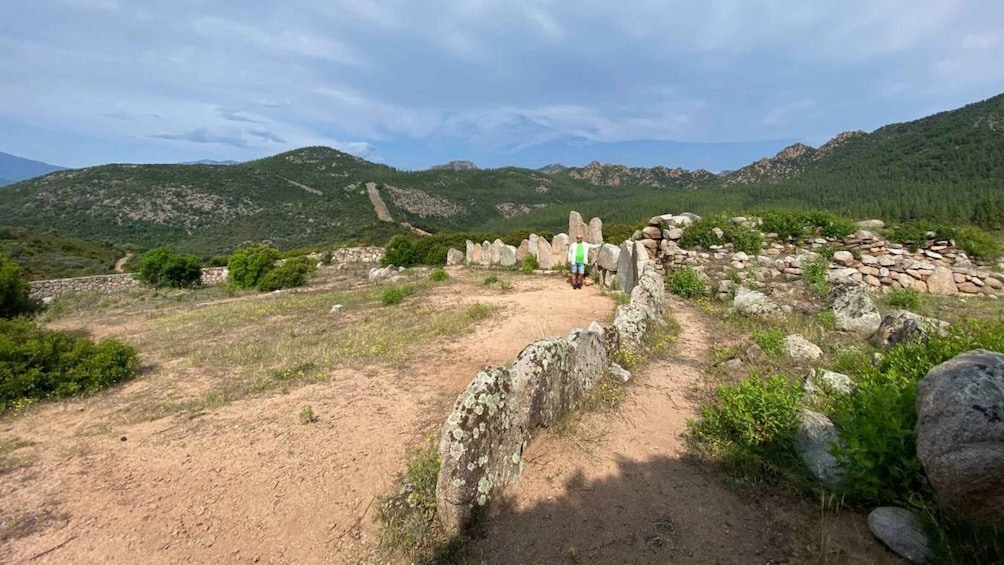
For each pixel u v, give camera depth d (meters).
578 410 4.87
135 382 6.35
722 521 3.18
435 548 3.12
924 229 10.98
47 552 3.01
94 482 3.76
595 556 2.97
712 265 11.55
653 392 5.39
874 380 4.17
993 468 2.26
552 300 10.48
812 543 2.86
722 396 4.51
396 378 5.98
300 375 6.19
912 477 2.91
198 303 16.92
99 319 13.83
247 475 3.84
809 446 3.64
